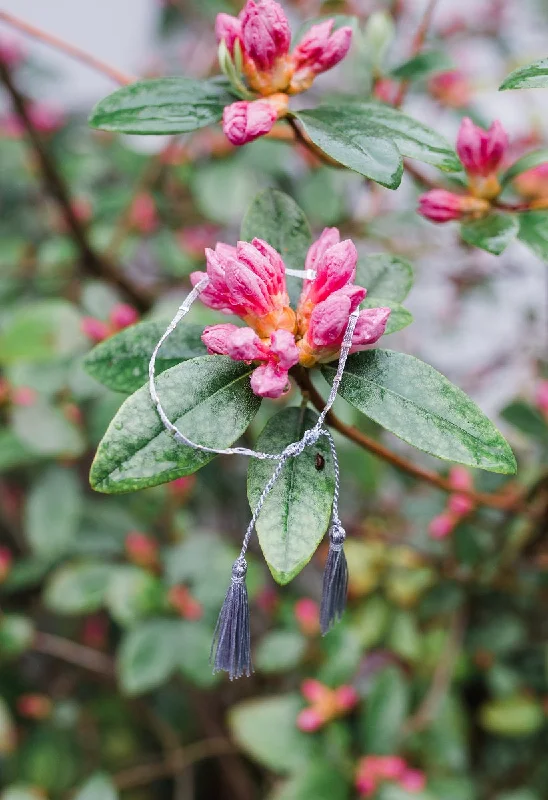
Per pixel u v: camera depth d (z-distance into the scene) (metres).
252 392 0.36
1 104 0.82
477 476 0.63
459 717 0.64
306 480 0.36
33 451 0.63
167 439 0.35
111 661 0.80
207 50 0.80
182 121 0.41
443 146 0.39
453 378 0.85
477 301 0.87
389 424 0.36
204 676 0.63
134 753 0.79
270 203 0.41
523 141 0.72
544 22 0.84
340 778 0.55
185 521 0.74
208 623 0.65
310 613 0.67
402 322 0.39
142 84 0.41
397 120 0.40
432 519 0.67
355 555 0.71
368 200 0.74
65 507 0.68
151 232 0.80
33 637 0.72
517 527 0.62
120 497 0.75
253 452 0.36
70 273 0.73
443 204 0.45
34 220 0.87
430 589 0.69
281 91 0.41
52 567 0.75
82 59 0.52
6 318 0.74
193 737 0.79
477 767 0.71
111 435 0.35
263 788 0.77
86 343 0.60
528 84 0.38
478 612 0.70
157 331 0.41
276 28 0.40
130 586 0.64
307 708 0.57
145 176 0.73
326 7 0.59
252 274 0.36
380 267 0.42
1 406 0.64
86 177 0.83
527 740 0.70
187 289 0.78
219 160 0.74
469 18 0.83
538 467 0.60
